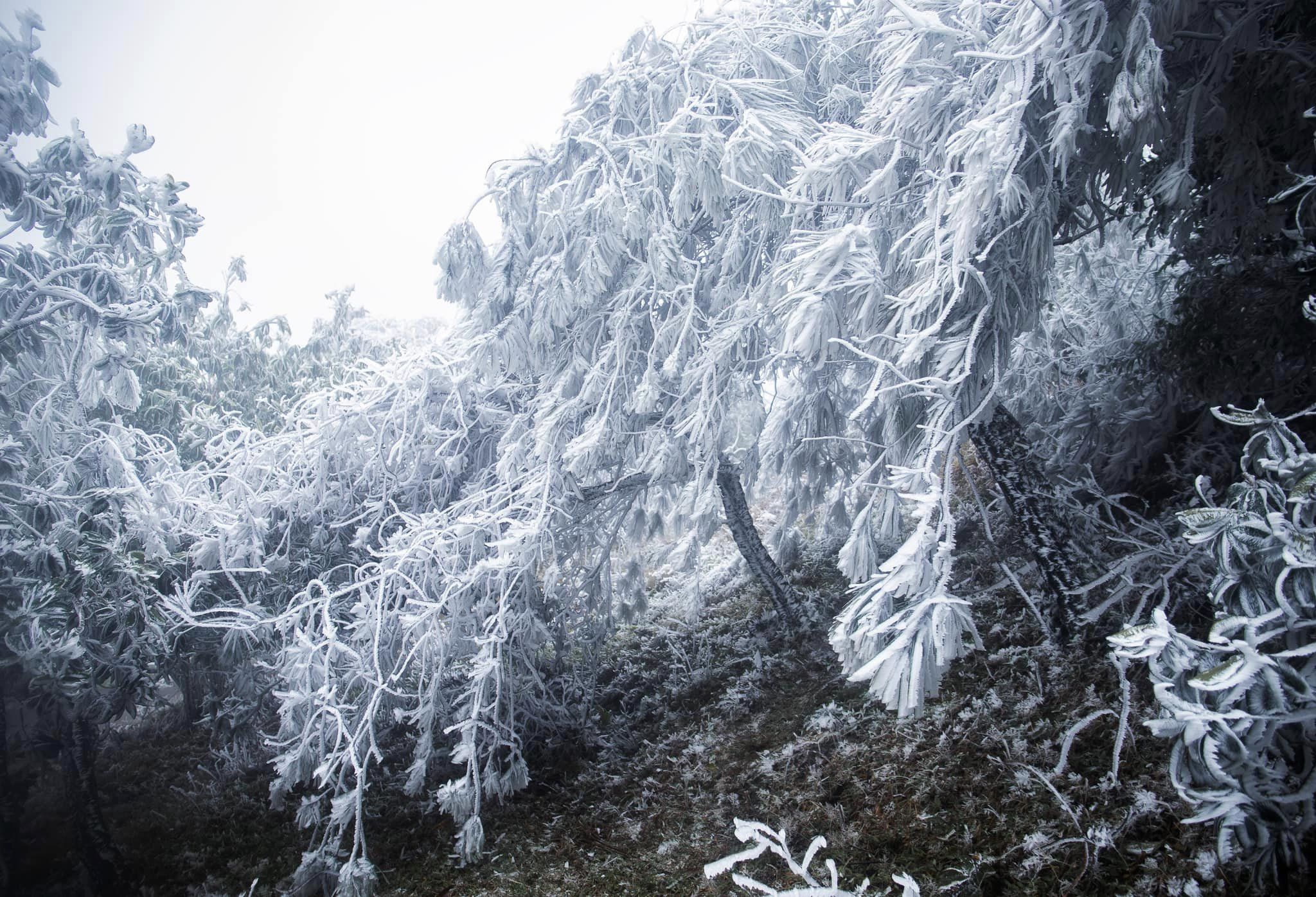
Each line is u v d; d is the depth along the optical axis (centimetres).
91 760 768
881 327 442
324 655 693
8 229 608
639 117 691
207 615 750
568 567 939
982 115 382
